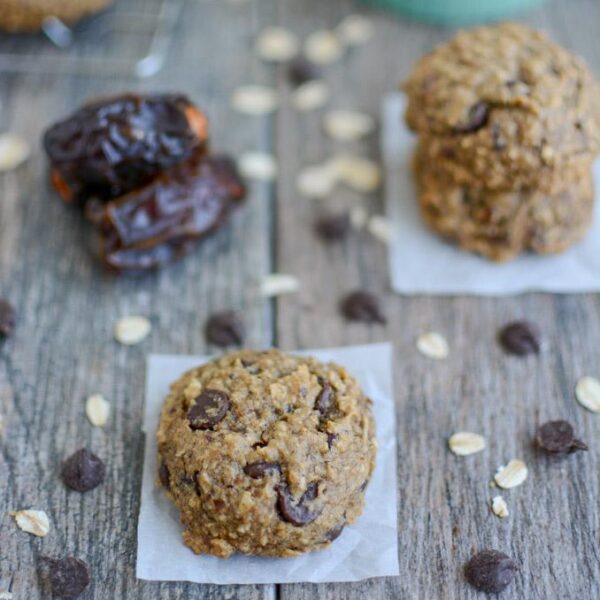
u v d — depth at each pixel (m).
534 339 0.35
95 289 0.36
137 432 0.33
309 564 0.31
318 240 0.37
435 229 0.37
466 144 0.34
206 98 0.41
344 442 0.31
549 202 0.35
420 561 0.31
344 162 0.39
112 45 0.42
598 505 0.32
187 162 0.36
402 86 0.37
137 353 0.35
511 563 0.31
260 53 0.42
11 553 0.31
